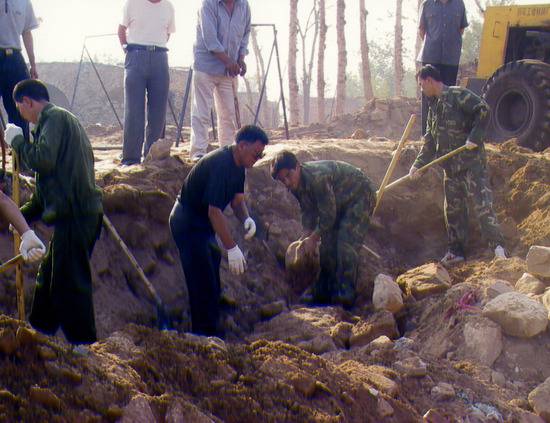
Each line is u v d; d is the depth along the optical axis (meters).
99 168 7.20
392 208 8.07
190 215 5.12
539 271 5.81
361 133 11.55
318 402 3.77
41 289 4.39
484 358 5.14
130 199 6.16
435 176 8.15
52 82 25.69
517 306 5.24
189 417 3.25
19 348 3.15
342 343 5.47
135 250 6.08
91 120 25.23
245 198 7.27
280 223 7.30
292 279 6.83
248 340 5.73
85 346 3.55
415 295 6.17
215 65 7.45
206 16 7.34
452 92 6.75
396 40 24.69
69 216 4.22
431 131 6.98
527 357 5.14
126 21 7.25
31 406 2.92
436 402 4.48
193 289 5.23
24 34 6.54
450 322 5.49
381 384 4.27
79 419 2.98
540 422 4.57
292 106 21.23
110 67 25.83
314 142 9.10
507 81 9.87
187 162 7.30
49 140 4.09
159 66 7.34
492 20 11.04
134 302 5.78
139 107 7.30
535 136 9.50
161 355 3.65
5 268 3.70
